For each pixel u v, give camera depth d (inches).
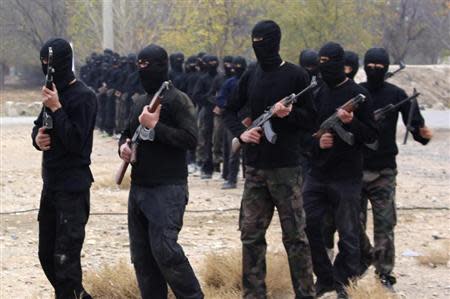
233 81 1039.0
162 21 2711.6
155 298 480.7
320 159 536.1
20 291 584.4
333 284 539.5
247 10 2704.2
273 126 480.4
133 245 477.7
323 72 540.1
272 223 828.6
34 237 773.3
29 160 1408.7
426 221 858.8
